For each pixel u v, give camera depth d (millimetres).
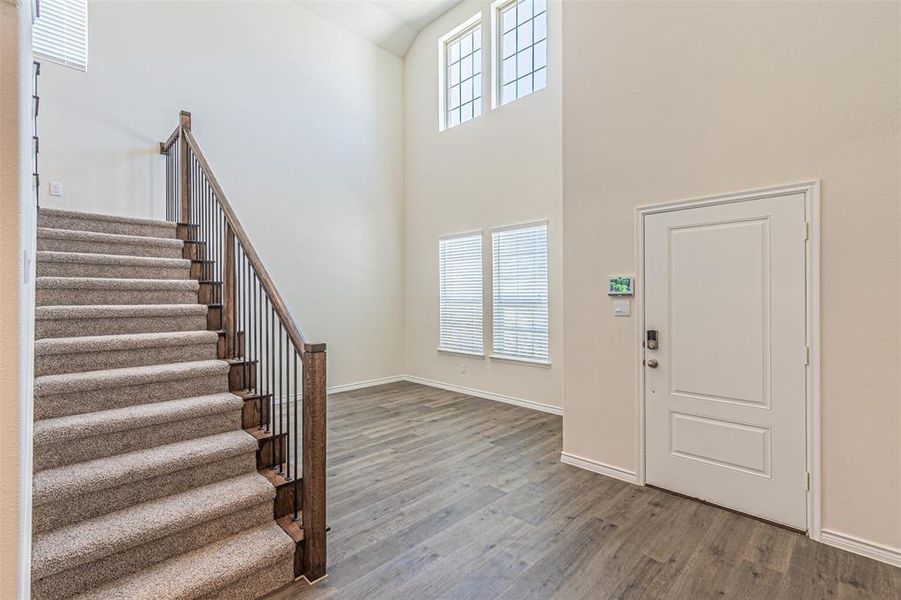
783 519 2482
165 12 4582
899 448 2164
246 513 2094
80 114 4062
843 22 2297
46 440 1917
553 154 4898
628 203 3100
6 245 764
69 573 1624
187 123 4188
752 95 2584
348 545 2322
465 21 5910
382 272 6551
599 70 3250
